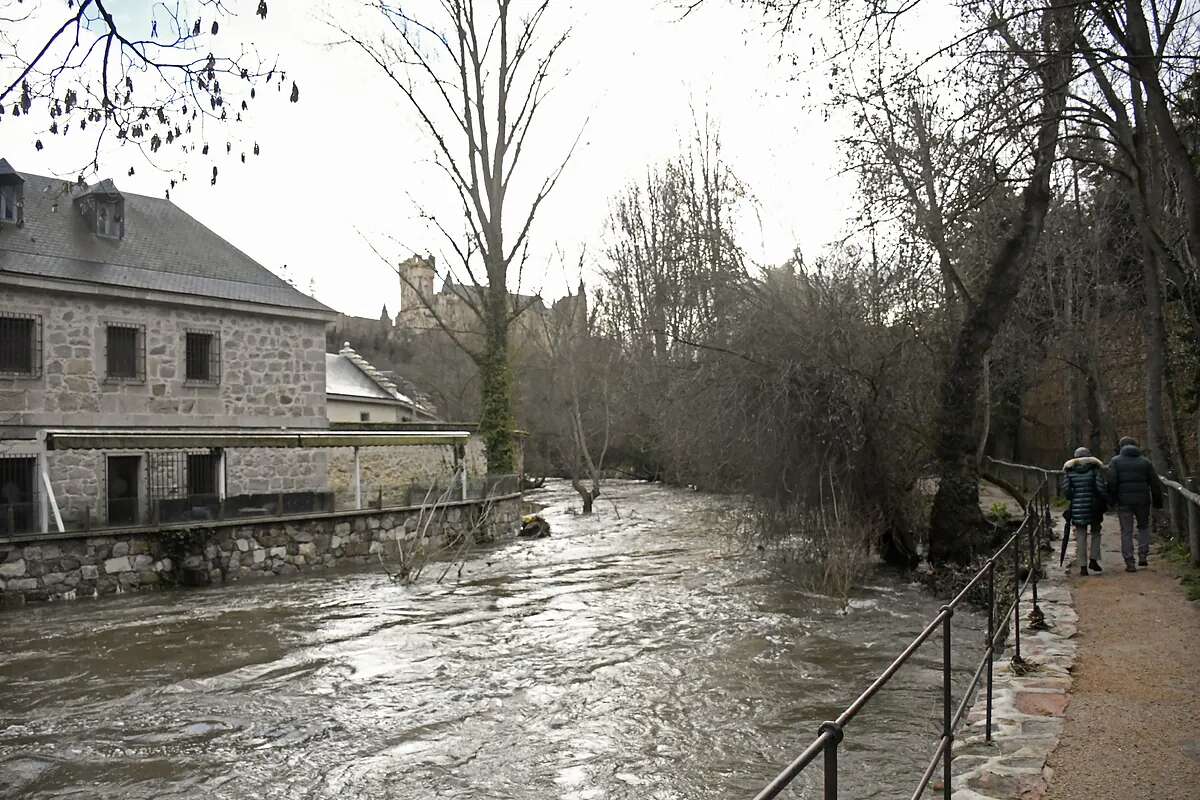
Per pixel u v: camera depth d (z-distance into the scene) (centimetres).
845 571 1541
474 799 712
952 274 1658
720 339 1742
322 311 2519
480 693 995
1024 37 974
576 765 778
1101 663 775
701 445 1853
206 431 2247
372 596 1639
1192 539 1175
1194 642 827
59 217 2150
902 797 679
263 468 2370
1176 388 1711
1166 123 828
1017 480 2855
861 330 1652
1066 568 1287
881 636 1230
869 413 1655
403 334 6538
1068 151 1401
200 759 801
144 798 715
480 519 2308
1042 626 919
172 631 1333
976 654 1117
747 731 855
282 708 948
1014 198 1630
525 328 4753
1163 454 1383
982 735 604
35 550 1546
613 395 4269
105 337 2058
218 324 2288
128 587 1664
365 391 3931
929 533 1747
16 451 1897
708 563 1966
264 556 1866
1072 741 583
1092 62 929
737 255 1747
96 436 1672
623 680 1035
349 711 936
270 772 770
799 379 1647
